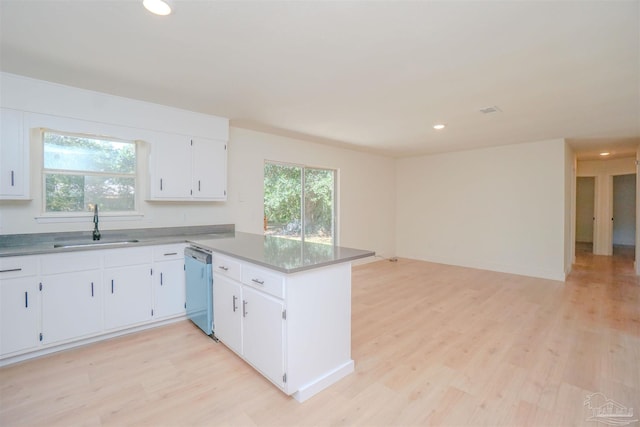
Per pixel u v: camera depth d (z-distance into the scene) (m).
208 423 1.77
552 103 3.19
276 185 4.89
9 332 2.34
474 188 5.91
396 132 4.50
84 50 2.14
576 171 6.98
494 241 5.68
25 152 2.60
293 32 1.91
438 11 1.70
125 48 2.11
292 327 1.95
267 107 3.36
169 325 3.15
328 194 5.74
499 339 2.84
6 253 2.30
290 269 1.85
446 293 4.27
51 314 2.50
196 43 2.05
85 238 3.13
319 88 2.82
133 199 3.48
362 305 3.77
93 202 3.23
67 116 2.77
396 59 2.26
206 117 3.65
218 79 2.63
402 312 3.54
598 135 4.65
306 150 5.16
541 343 2.76
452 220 6.21
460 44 2.05
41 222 2.90
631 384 2.13
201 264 2.86
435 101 3.15
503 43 2.04
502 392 2.05
